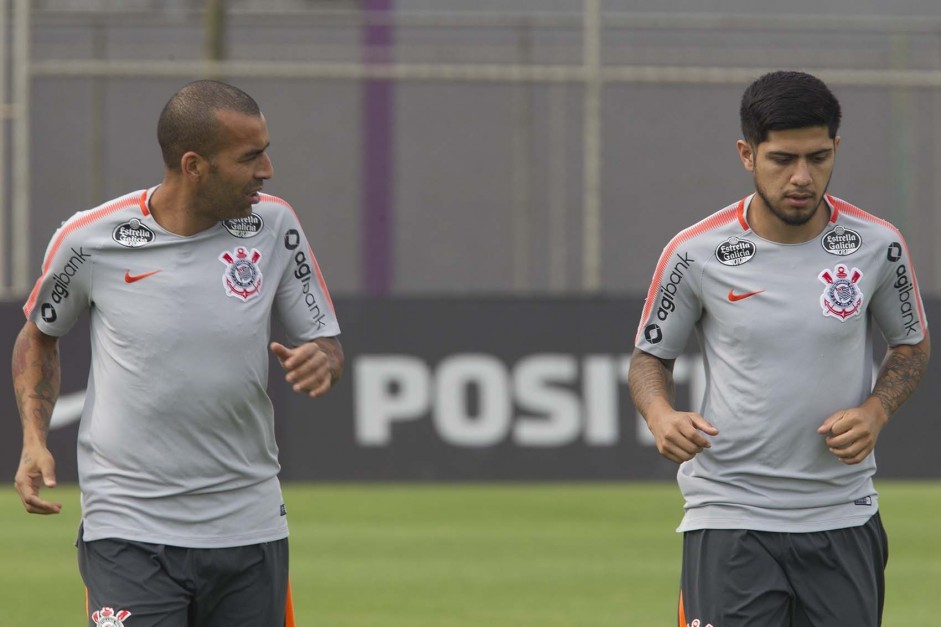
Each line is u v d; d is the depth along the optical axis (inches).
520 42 2176.4
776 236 593.6
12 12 2074.3
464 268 2261.3
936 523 1497.3
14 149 1860.2
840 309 590.6
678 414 586.9
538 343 1717.5
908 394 607.5
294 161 2251.5
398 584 1175.0
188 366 584.4
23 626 1023.6
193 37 2297.0
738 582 602.5
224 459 592.1
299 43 2277.3
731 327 597.3
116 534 587.8
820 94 562.3
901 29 2139.5
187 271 588.7
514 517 1524.4
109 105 2230.6
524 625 1027.3
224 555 593.3
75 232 594.2
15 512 1562.5
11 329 1684.3
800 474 596.4
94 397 603.2
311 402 1701.5
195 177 575.8
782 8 2311.8
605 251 2277.3
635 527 1464.1
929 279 2222.0
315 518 1520.7
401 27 2236.7
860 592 606.9
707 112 2266.2
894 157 2226.9
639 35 2295.8
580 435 1718.8
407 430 1711.4
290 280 615.5
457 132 2261.3
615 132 2263.8
